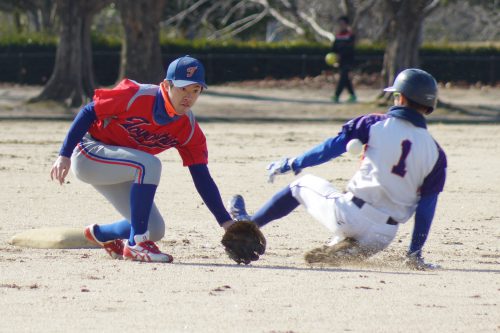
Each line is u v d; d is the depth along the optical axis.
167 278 17.50
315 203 19.27
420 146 18.33
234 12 125.31
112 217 26.31
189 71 18.06
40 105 67.50
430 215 18.89
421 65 99.38
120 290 16.31
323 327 13.89
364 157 18.72
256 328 13.75
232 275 17.94
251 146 47.22
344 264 19.22
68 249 21.11
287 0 118.69
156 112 18.45
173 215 27.16
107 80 92.94
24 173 36.22
